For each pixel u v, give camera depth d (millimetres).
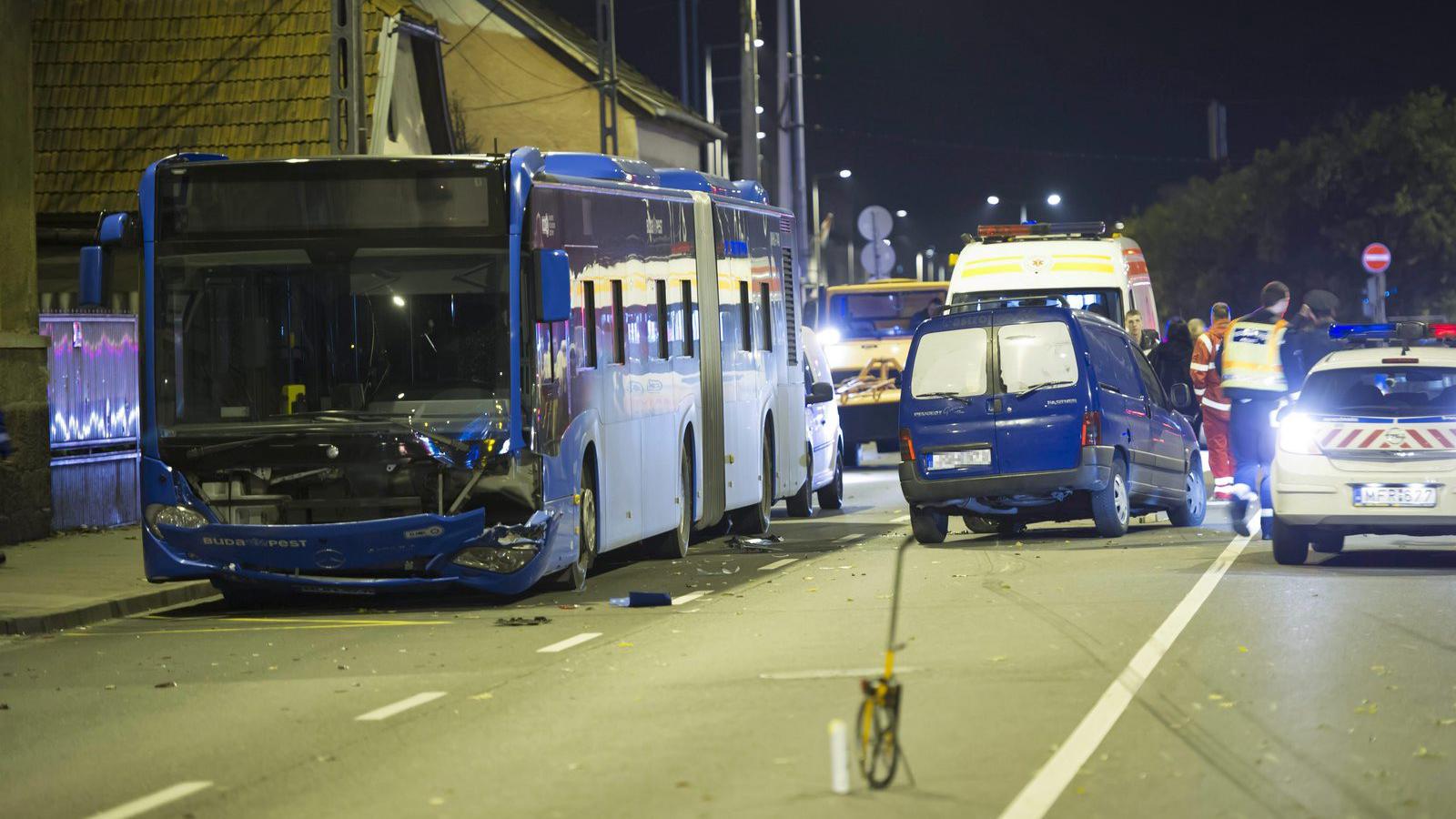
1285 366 54562
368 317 39031
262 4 97312
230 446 38938
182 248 39375
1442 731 23047
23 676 32062
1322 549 45188
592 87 135625
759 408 56906
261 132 92312
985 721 24031
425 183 39094
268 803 20906
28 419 54719
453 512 38781
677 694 27031
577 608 38938
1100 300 66500
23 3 56000
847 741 22156
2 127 55219
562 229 41344
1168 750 22062
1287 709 24547
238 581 40219
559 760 22531
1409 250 186750
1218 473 58219
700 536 57312
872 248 113688
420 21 99688
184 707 28000
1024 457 48125
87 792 22031
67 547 53219
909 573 42688
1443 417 40156
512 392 38875
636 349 46250
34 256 56344
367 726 25531
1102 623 32875
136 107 93938
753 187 59219
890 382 93500
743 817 19203
